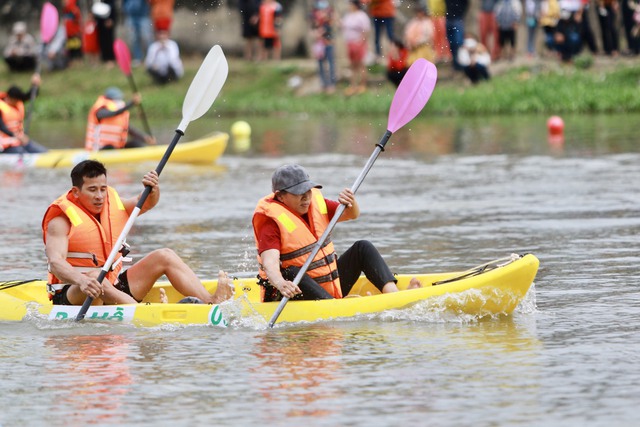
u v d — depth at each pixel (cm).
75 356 1836
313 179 4428
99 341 1933
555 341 1873
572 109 7325
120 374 1725
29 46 9075
